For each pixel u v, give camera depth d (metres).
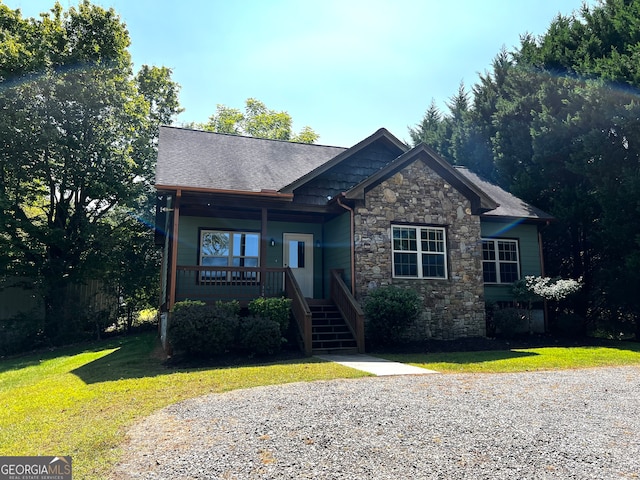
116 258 19.02
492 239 15.68
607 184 15.07
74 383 7.77
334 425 4.54
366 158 14.12
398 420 4.71
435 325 12.74
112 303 19.70
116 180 18.53
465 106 29.05
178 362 9.37
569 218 16.75
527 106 20.88
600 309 17.22
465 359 9.45
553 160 17.92
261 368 8.14
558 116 17.67
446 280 13.11
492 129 24.48
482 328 13.27
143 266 20.11
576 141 16.78
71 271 17.95
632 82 14.51
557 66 20.14
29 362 12.64
